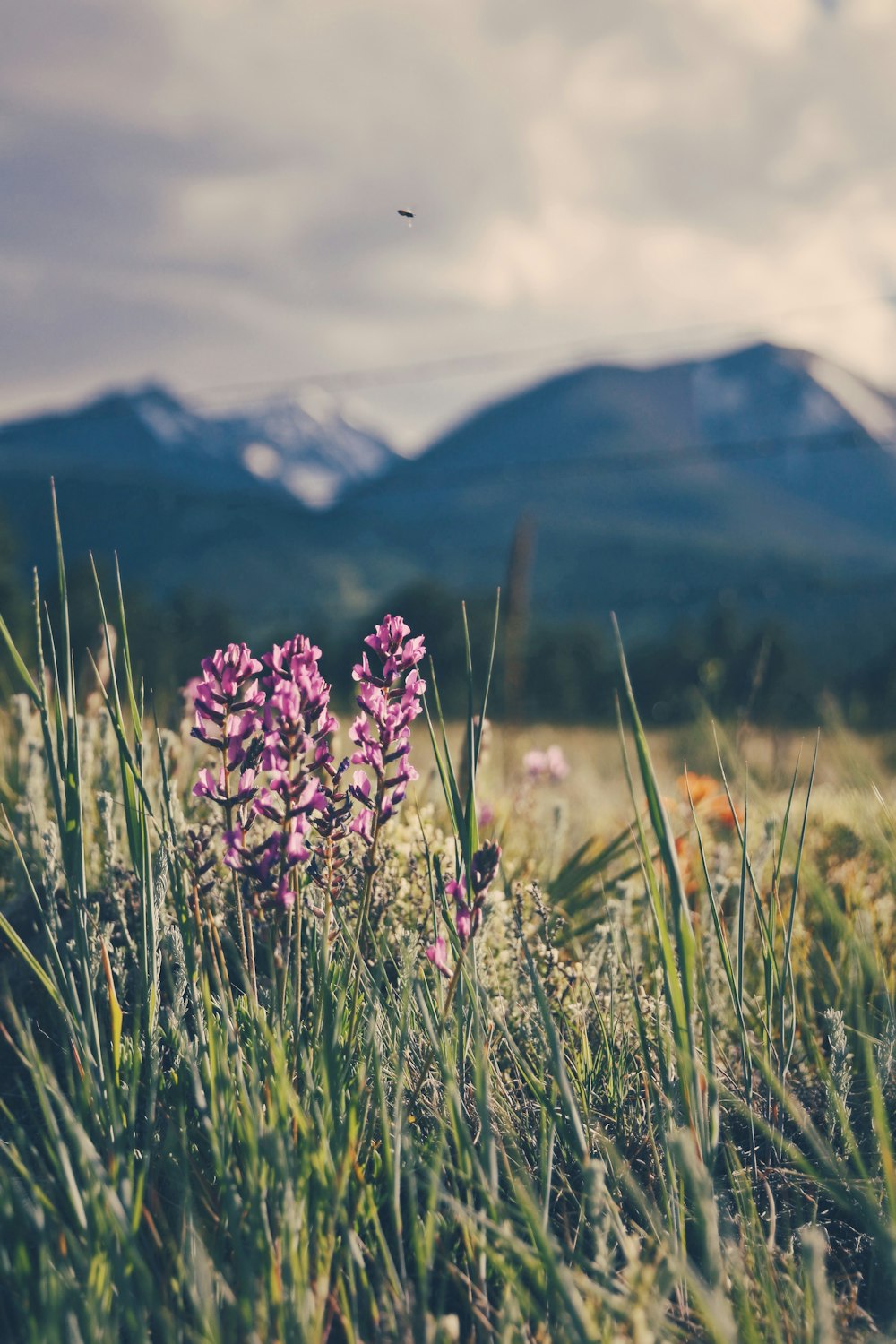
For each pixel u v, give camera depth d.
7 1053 2.12
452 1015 2.00
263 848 1.95
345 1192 1.55
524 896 2.42
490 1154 1.49
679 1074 1.81
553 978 2.31
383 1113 1.60
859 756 3.88
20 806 2.75
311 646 1.99
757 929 2.66
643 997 2.22
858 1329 1.45
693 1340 1.41
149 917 1.84
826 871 3.49
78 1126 1.38
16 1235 1.43
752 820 3.46
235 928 2.37
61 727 1.96
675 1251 1.42
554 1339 1.32
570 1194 1.81
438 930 2.04
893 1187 1.50
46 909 2.10
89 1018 1.78
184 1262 1.37
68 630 1.95
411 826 2.89
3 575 45.75
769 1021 1.97
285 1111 1.53
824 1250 1.60
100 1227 1.34
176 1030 1.73
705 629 43.47
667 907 2.74
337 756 2.35
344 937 2.08
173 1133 1.69
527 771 4.78
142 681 2.26
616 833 4.01
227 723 1.96
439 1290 1.54
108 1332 1.22
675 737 7.61
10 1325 1.35
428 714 2.03
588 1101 1.96
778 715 5.80
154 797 2.76
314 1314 1.33
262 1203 1.41
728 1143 1.83
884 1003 2.36
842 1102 1.84
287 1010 1.93
